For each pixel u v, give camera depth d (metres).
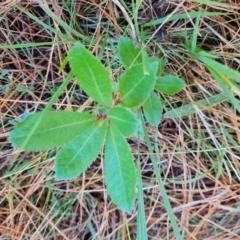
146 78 0.29
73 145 0.28
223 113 0.43
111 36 0.42
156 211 0.47
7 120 0.44
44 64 0.44
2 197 0.45
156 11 0.42
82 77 0.27
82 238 0.47
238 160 0.44
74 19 0.42
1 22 0.43
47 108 0.26
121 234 0.47
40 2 0.38
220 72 0.34
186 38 0.40
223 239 0.47
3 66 0.43
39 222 0.46
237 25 0.42
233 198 0.46
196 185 0.46
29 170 0.45
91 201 0.47
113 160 0.28
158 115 0.36
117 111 0.27
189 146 0.45
